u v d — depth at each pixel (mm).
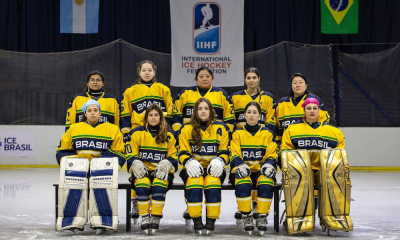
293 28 10891
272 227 4684
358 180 8555
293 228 4184
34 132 10344
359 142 10258
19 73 10523
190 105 5051
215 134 4484
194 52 10438
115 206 4223
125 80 10688
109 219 4207
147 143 4496
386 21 10852
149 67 5098
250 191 4258
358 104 10648
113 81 10672
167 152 4531
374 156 10250
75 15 10773
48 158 10352
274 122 5164
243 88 10758
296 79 5023
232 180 4434
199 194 4207
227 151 4496
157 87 5168
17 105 10539
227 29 10414
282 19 10891
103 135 4504
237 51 10422
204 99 4465
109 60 10656
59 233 4281
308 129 4547
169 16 10953
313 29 10922
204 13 10406
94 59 10648
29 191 7020
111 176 4246
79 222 4164
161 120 4488
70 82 10625
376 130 10258
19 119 10555
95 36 11000
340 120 10656
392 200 6352
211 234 4309
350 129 10273
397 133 10242
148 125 4539
